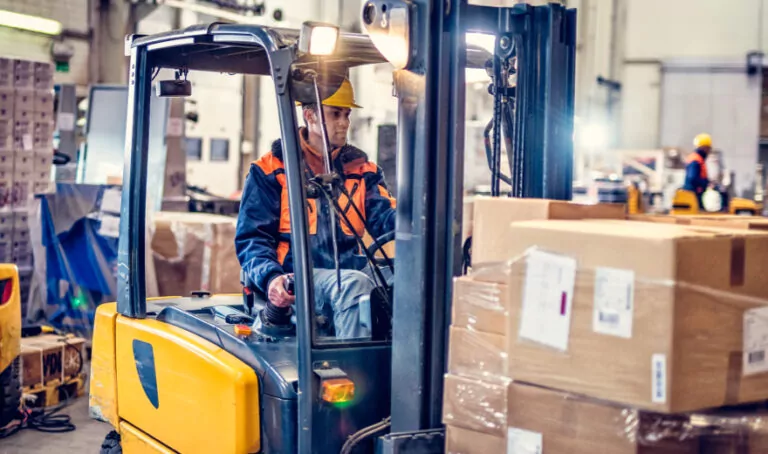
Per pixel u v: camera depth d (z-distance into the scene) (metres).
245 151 17.70
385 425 3.16
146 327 3.71
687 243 2.35
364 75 18.12
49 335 7.04
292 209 3.09
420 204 3.03
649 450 2.41
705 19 22.12
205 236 7.54
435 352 3.04
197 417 3.36
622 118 22.72
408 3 2.98
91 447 5.75
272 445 3.16
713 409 2.50
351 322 3.41
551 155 3.34
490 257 2.78
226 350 3.39
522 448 2.63
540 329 2.57
